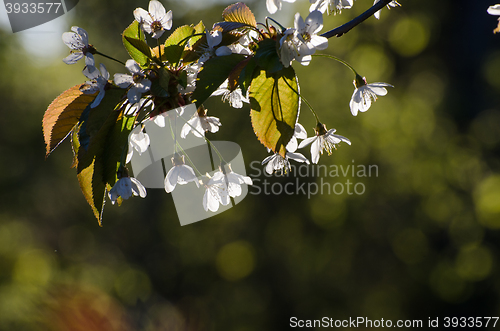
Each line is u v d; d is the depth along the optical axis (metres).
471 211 10.54
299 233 12.21
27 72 13.44
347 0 1.55
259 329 12.62
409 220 11.05
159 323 7.55
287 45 1.16
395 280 11.16
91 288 12.72
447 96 10.84
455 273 10.59
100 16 13.27
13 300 9.91
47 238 14.25
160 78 1.18
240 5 1.29
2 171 13.38
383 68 11.38
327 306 11.62
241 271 13.66
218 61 1.16
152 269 14.33
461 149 10.74
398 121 11.05
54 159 13.81
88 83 1.25
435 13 10.91
